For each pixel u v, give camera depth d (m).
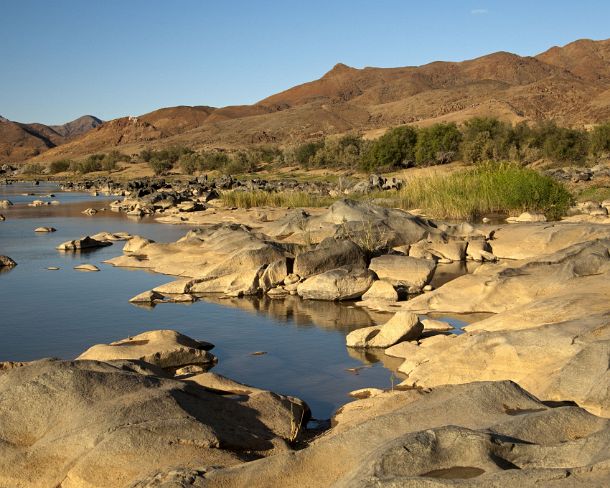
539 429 5.05
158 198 43.97
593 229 18.41
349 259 16.48
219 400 7.17
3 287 16.97
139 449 5.73
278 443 6.52
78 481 5.57
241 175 74.12
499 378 8.27
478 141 55.66
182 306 14.77
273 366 10.45
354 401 8.45
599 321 8.47
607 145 54.31
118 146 175.25
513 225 20.97
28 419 6.23
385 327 11.48
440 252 19.20
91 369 7.14
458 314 13.03
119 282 17.53
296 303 14.91
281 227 22.53
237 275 16.17
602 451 4.42
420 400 6.22
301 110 180.12
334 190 43.06
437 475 4.45
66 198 55.03
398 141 60.81
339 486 4.56
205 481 4.95
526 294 12.87
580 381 6.81
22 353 11.29
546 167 52.84
